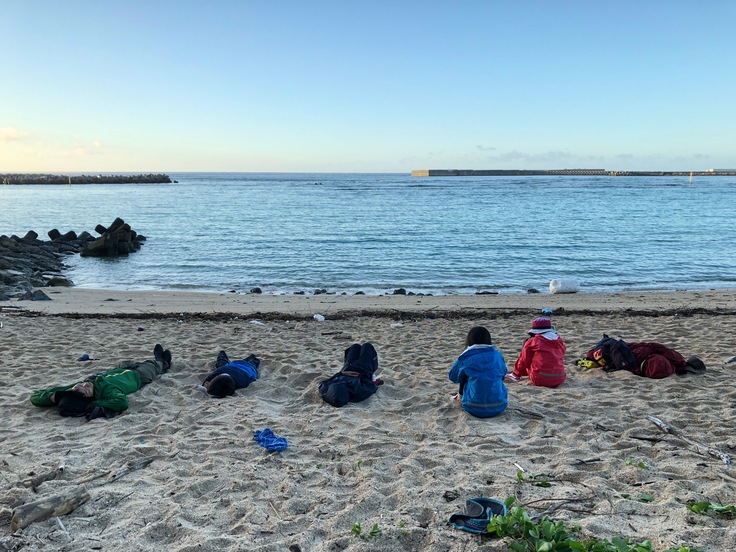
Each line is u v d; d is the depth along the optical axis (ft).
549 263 77.51
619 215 155.94
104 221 144.97
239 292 59.16
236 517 12.95
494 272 71.26
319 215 158.30
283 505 13.37
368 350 22.72
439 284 63.87
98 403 19.54
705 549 11.02
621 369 24.52
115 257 86.48
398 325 36.50
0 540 11.70
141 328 34.63
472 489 13.92
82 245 99.86
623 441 16.96
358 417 19.77
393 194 291.79
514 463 15.65
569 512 12.68
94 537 12.05
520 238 104.27
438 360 27.27
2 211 176.45
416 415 19.81
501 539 11.60
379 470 15.30
